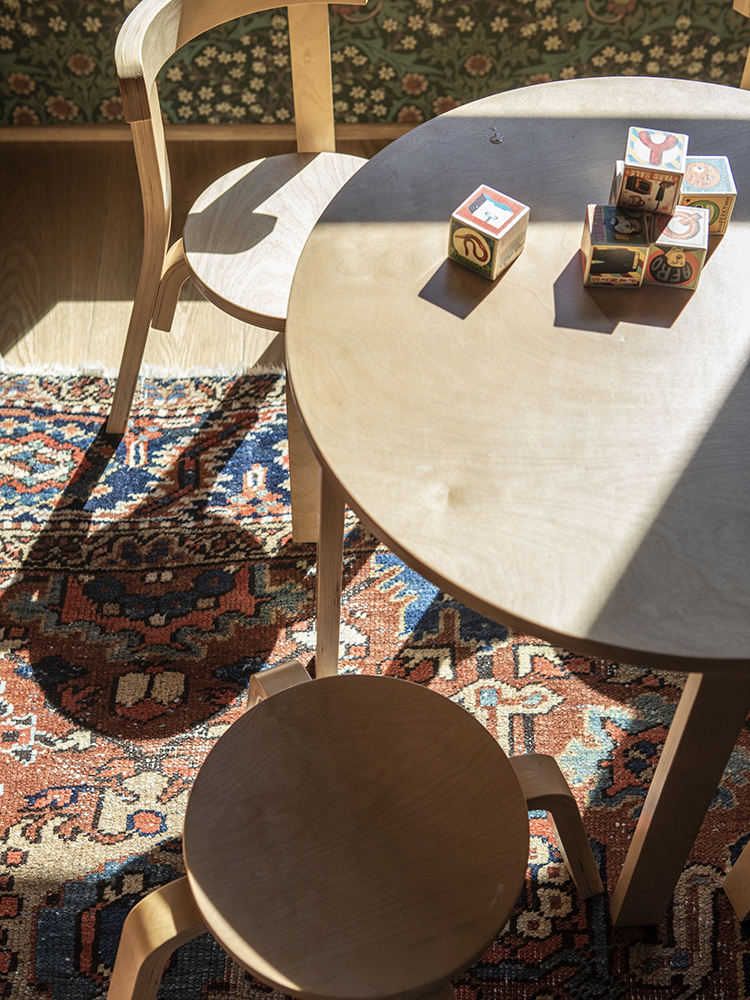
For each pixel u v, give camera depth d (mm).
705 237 1146
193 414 2123
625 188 1180
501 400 1043
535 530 923
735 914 1415
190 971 1373
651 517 932
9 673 1698
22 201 2611
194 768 1586
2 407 2121
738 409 1031
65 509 1946
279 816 1032
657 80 1532
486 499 950
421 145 1410
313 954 921
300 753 1088
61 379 2182
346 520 1933
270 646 1741
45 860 1478
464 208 1183
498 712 1647
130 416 2109
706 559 898
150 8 1546
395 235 1260
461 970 921
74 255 2471
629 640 844
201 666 1713
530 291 1179
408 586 1830
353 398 1046
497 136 1423
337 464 982
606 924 1411
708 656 833
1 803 1541
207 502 1964
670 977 1362
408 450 995
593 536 917
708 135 1415
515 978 1362
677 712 1084
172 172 2730
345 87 2715
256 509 1955
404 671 1706
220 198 1749
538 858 1480
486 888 976
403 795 1053
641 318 1140
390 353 1097
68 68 2637
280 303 1548
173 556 1873
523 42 2609
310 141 1865
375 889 973
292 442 1666
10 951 1387
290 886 974
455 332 1122
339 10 2521
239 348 2260
